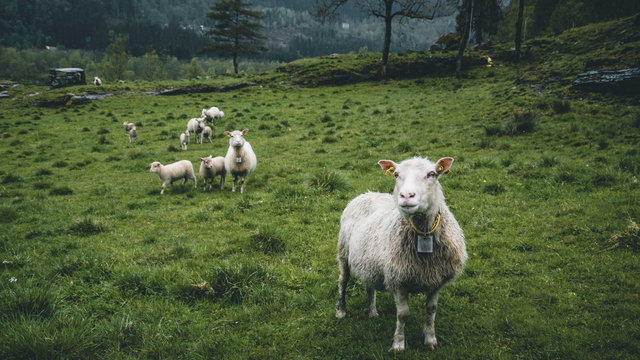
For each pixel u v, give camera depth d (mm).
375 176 12914
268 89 39594
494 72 35406
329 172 12055
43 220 10727
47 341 4406
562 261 6602
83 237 9328
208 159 12977
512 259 6918
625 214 7859
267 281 6430
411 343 4832
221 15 57344
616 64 21594
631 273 5934
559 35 39719
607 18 48812
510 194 10094
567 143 14164
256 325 5402
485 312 5473
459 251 4496
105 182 15039
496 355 4523
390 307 5730
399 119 22547
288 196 11398
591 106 17984
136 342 4965
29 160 18844
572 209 8539
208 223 9969
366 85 39000
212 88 39219
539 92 23125
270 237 8148
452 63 39656
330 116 25281
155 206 11766
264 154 17703
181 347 4859
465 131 18141
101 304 5926
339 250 5699
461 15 52469
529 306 5453
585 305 5332
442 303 5754
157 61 128375
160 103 33844
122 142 21922
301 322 5473
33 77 144125
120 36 84375
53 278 6793
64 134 24062
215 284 6203
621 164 10547
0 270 7453
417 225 4285
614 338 4547
